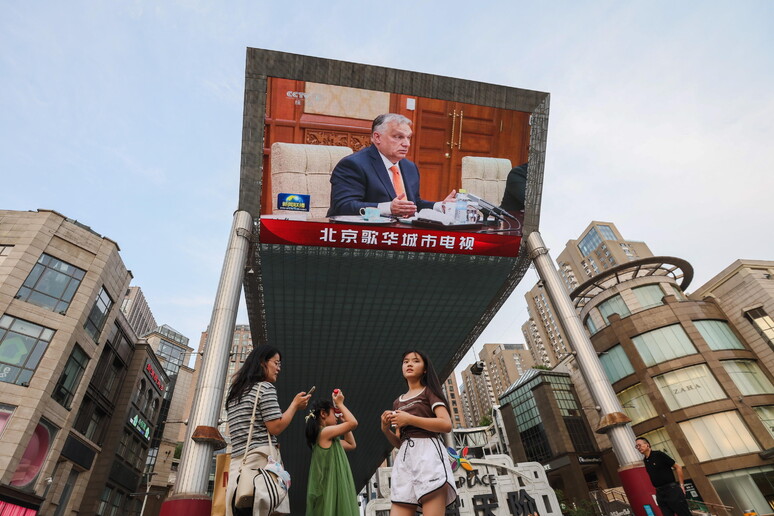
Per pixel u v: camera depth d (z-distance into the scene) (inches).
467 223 799.7
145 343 1469.0
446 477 111.8
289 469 1963.6
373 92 764.6
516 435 1984.5
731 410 1248.2
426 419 118.6
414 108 778.8
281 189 740.0
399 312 990.4
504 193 814.5
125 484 1332.4
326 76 745.6
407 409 126.6
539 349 5118.1
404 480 116.4
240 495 105.5
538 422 1850.4
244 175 732.0
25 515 840.9
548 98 825.5
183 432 2267.5
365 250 796.6
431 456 115.2
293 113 740.0
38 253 993.5
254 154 732.0
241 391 125.7
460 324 1059.3
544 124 820.6
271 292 886.4
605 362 1557.6
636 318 1487.5
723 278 1514.5
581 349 696.4
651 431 1358.3
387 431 134.6
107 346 1243.8
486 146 805.2
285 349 1106.1
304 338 1062.4
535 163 820.0
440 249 802.2
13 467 806.5
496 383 5753.0
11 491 804.0
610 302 1612.9
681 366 1353.3
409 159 779.4
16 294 925.8
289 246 772.0
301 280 857.5
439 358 1209.4
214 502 262.1
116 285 1198.3
